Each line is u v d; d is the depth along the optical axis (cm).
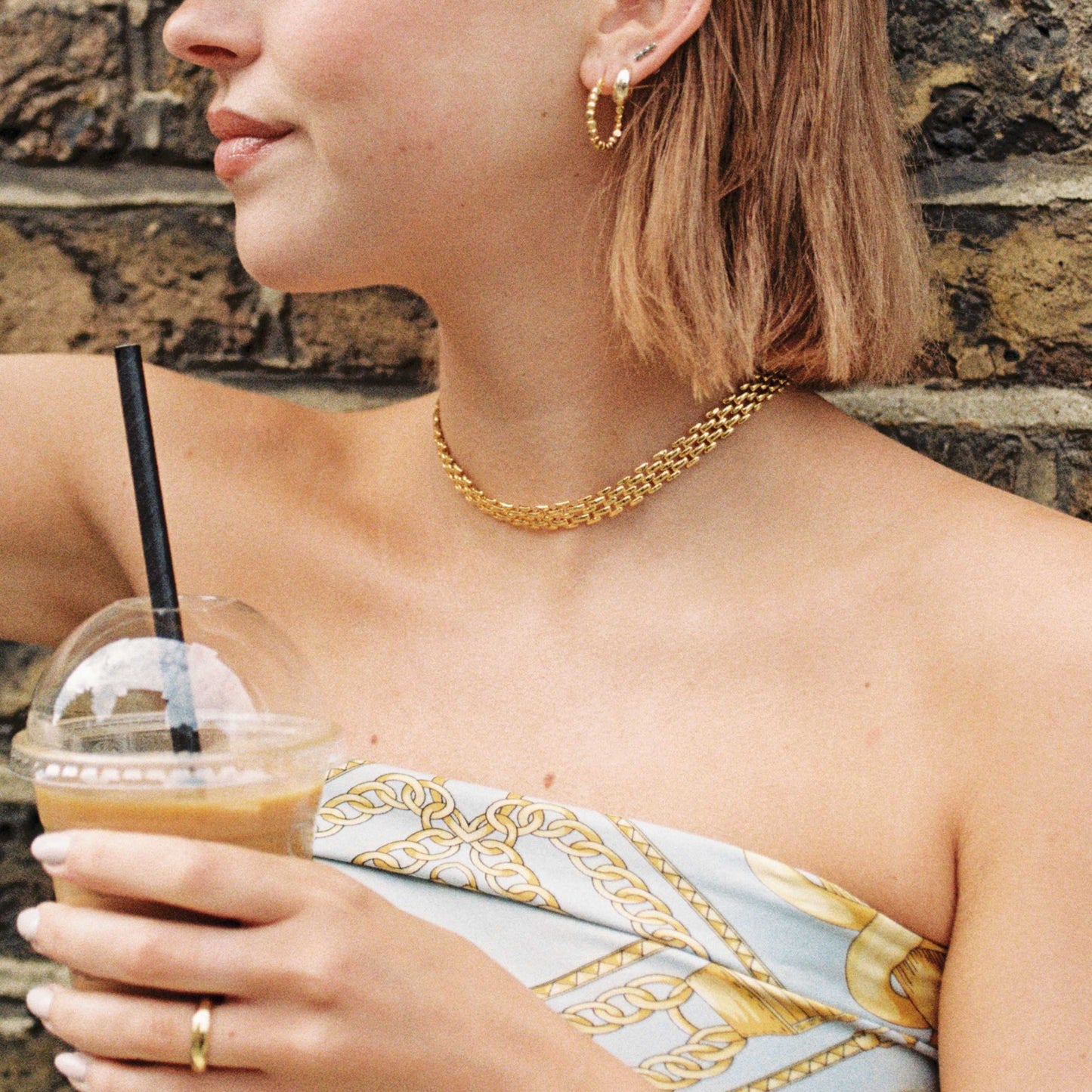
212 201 140
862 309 104
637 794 94
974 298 127
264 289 141
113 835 58
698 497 101
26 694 144
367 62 87
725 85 97
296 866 62
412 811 95
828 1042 89
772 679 96
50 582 123
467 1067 64
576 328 99
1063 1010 81
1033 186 124
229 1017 61
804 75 100
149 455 73
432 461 109
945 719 91
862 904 89
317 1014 61
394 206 92
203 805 61
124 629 64
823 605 97
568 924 91
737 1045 88
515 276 97
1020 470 127
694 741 95
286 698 65
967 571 94
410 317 139
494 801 94
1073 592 90
